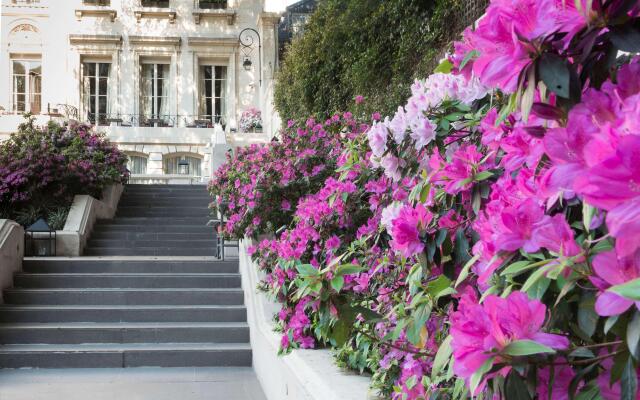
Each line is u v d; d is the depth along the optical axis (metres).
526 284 0.98
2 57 22.05
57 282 8.68
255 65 22.78
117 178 13.55
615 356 0.92
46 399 5.63
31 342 7.41
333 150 6.65
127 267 9.20
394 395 2.51
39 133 14.01
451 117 2.29
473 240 1.76
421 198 1.97
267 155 7.45
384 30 8.71
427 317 1.81
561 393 1.05
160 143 21.66
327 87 11.55
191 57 22.53
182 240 11.65
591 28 0.90
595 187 0.73
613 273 0.85
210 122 22.31
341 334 2.14
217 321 8.08
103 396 5.76
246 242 8.89
